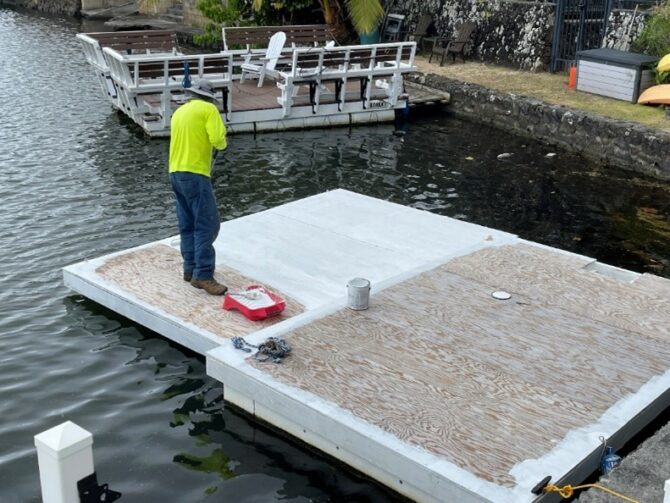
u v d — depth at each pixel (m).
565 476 5.07
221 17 21.94
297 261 8.56
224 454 6.07
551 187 13.05
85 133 15.61
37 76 20.59
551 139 15.64
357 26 19.03
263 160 14.27
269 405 6.11
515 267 8.20
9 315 8.22
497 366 6.31
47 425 6.42
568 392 5.96
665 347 6.62
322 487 5.70
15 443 6.19
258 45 20.91
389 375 6.18
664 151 13.35
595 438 5.41
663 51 15.93
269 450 6.11
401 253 8.80
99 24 30.75
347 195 10.78
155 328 7.54
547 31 18.84
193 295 7.84
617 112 15.16
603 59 16.22
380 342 6.67
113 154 14.28
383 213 10.09
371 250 8.88
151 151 14.52
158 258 8.73
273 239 9.17
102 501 3.95
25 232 10.61
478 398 5.88
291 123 16.38
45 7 35.28
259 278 8.14
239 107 16.02
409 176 13.55
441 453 5.27
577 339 6.74
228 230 9.43
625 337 6.78
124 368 7.24
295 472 5.86
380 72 16.77
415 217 9.95
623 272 8.30
